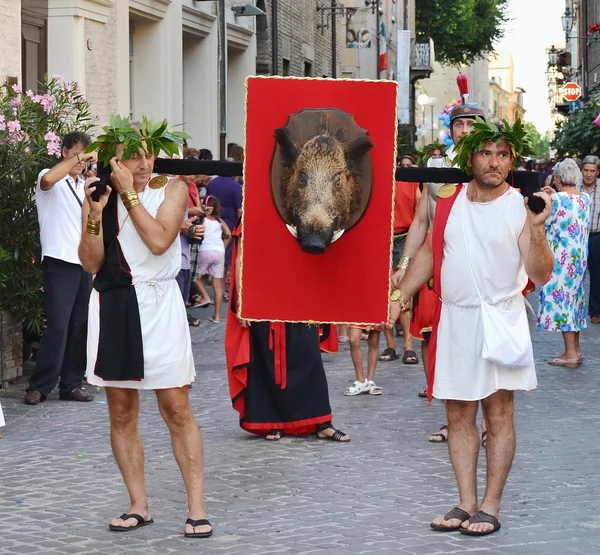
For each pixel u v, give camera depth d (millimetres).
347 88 5992
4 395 10516
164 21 21484
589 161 16078
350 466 7918
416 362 12586
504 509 6773
